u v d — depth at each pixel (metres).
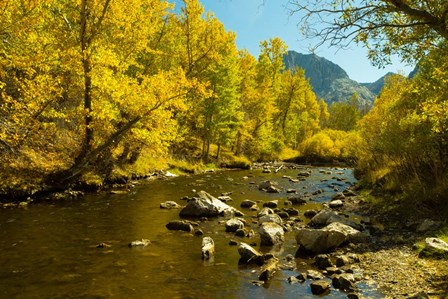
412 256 9.23
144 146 25.66
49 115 18.16
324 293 7.37
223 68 37.66
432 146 14.50
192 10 28.41
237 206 17.06
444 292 6.83
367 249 10.22
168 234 11.89
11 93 18.50
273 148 55.50
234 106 40.16
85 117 18.27
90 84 17.92
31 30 15.67
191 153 40.03
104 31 19.31
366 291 7.30
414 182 15.32
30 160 18.14
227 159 42.84
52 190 17.50
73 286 7.64
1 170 16.45
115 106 19.52
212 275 8.40
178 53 30.09
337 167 45.53
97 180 19.77
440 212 12.81
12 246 10.17
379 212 15.12
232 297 7.21
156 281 8.00
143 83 18.70
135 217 14.13
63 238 11.10
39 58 15.23
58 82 17.50
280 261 9.47
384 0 6.54
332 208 16.72
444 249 8.96
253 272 8.62
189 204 14.70
